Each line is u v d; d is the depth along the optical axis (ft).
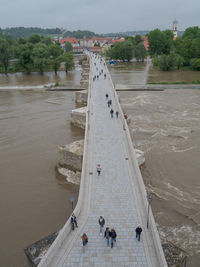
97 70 266.57
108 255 49.01
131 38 550.77
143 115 166.81
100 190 69.46
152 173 97.14
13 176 96.94
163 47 460.96
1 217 75.77
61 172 99.09
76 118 148.66
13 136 135.03
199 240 65.82
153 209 77.66
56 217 75.66
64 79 317.22
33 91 248.73
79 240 52.70
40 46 371.35
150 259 47.98
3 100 212.64
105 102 150.10
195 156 108.99
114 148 92.84
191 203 79.82
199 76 307.58
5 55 351.05
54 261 47.55
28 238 67.92
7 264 60.39
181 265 52.80
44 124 153.28
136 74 338.34
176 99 205.16
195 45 367.86
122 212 61.05
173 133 134.72
